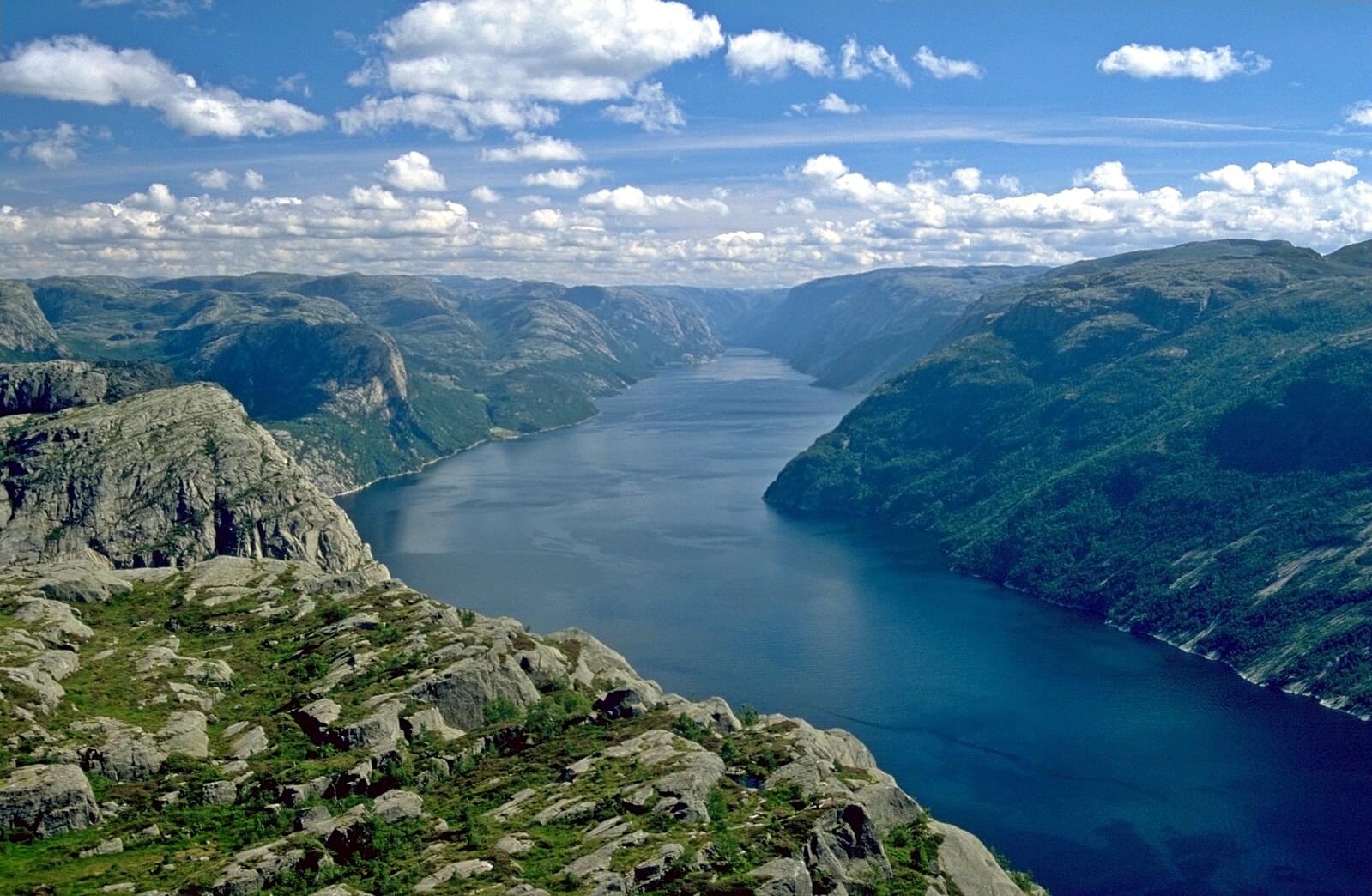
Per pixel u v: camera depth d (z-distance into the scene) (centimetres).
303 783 13000
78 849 11519
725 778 12725
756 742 14062
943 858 11756
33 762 12750
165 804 12631
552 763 13662
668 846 10381
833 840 10988
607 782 12575
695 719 14850
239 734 14738
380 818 11850
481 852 10819
